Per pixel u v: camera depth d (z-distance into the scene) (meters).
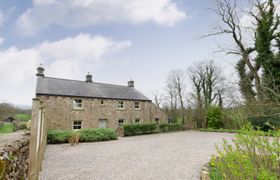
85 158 7.30
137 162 6.57
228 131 16.80
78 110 16.00
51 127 14.48
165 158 7.12
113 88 20.30
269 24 11.37
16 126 19.17
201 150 8.65
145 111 20.48
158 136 15.43
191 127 21.00
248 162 2.24
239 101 5.68
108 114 17.64
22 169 3.57
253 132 2.59
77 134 11.79
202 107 21.50
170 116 28.11
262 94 5.05
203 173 4.35
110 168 5.84
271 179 1.86
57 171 5.56
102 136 12.85
